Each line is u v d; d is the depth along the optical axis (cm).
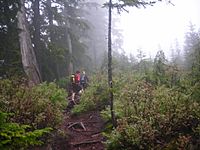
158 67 1421
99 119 1311
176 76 1306
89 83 1895
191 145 782
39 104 1074
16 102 1002
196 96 960
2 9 1734
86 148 1030
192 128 819
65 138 1080
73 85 1855
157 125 878
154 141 842
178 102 911
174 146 799
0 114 569
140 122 876
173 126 866
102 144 1035
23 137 586
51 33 2705
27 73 1798
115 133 936
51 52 2347
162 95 983
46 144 964
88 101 1495
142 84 1104
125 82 1517
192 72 1137
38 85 1619
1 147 573
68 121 1358
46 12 2572
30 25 2316
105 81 1633
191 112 877
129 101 991
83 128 1220
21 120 965
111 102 1086
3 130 563
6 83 1211
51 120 1069
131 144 863
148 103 952
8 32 1762
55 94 1443
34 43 2283
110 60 1102
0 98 973
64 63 2748
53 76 2439
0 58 1705
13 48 1786
